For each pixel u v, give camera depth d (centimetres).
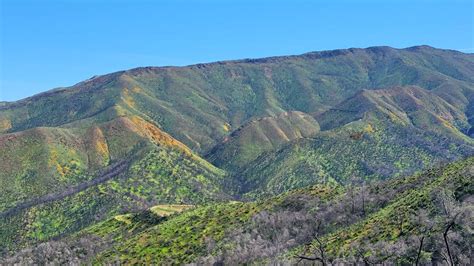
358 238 12575
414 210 12469
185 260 17625
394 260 9838
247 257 15288
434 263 8869
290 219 17775
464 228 9138
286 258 12594
